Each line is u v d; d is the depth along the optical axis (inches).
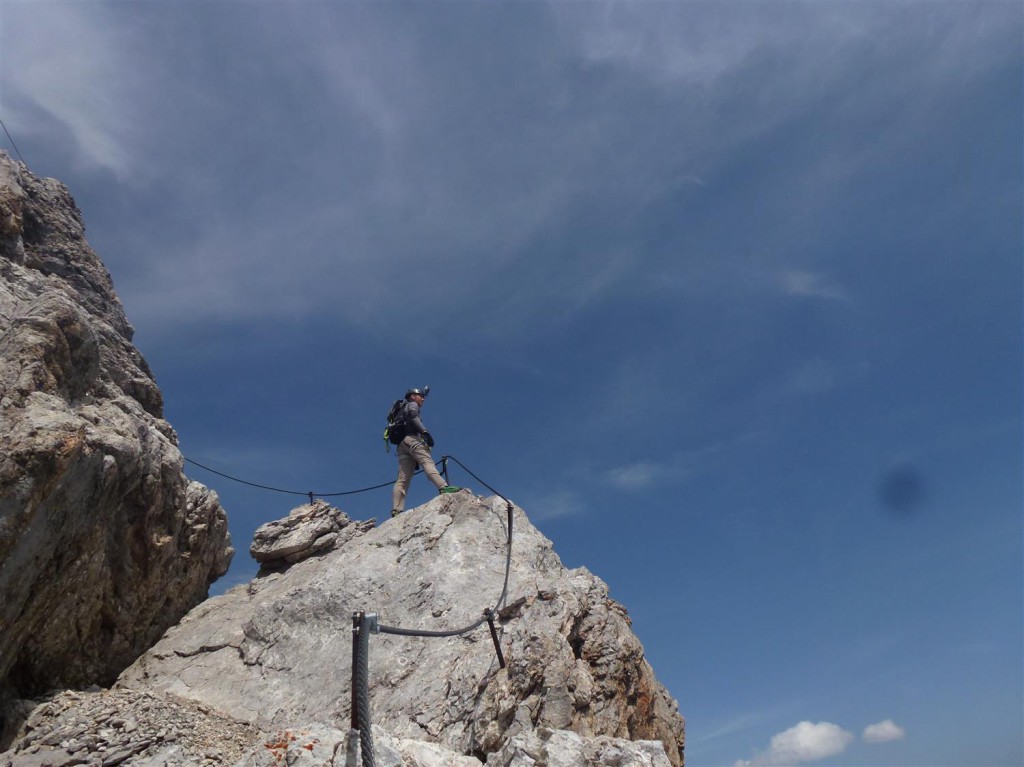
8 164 494.0
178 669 439.2
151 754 320.5
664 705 449.4
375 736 273.9
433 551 492.1
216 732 353.7
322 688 401.7
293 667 426.0
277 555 585.9
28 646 369.7
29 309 376.5
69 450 320.5
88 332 391.9
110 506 386.9
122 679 432.5
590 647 405.4
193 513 504.1
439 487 602.5
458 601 437.4
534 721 348.2
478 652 384.8
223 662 442.3
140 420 444.1
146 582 444.5
